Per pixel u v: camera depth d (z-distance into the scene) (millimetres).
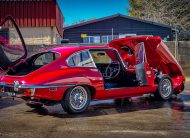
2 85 7828
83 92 7875
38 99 7551
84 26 32031
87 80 7824
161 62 10078
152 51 9805
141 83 9039
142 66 9094
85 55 8023
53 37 23016
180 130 6188
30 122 6875
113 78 9086
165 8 43281
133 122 6867
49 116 7516
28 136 5762
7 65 8609
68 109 7648
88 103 7957
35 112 8000
